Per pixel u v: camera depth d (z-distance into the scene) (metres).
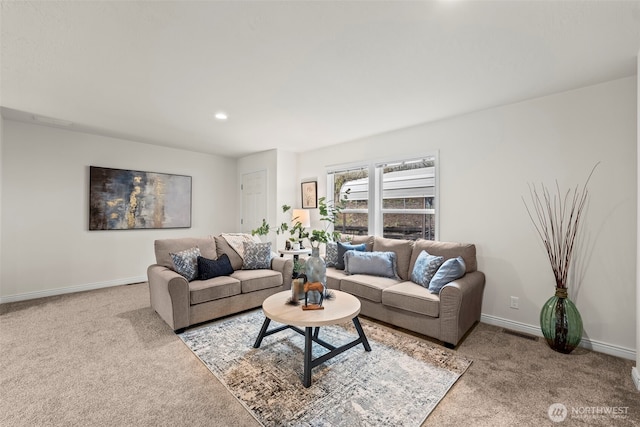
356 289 3.09
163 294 2.80
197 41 1.84
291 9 1.54
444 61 2.09
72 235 4.01
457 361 2.20
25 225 3.67
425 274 2.85
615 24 1.64
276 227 4.92
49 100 2.83
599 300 2.40
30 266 3.71
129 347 2.40
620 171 2.32
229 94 2.67
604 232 2.38
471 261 2.92
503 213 2.90
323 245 4.66
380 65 2.15
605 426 1.54
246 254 3.64
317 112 3.13
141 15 1.58
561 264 2.52
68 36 1.77
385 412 1.64
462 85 2.47
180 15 1.59
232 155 5.55
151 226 4.71
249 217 5.51
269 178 5.07
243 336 2.62
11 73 2.26
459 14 1.58
